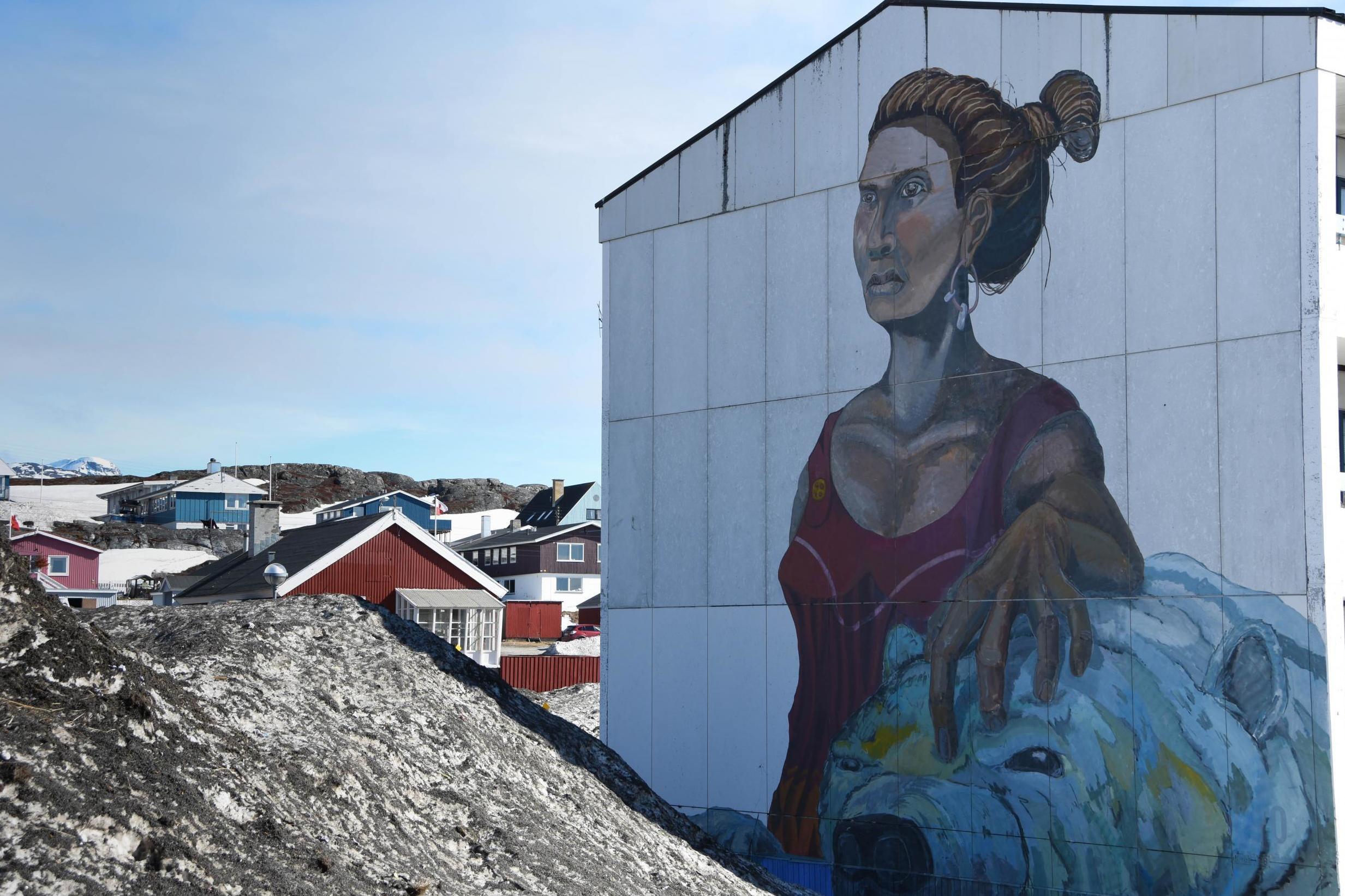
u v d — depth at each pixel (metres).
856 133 18.03
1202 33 14.52
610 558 20.48
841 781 17.08
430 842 9.73
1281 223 13.66
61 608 8.59
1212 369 14.12
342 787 9.53
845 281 17.95
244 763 8.84
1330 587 12.98
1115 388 14.98
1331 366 13.34
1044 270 15.80
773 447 18.55
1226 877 13.38
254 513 48.31
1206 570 13.95
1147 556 14.45
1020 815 15.18
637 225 20.81
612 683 20.14
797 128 18.73
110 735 7.72
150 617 12.97
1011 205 16.25
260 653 11.75
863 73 18.00
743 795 18.20
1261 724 13.30
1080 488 15.15
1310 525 13.12
